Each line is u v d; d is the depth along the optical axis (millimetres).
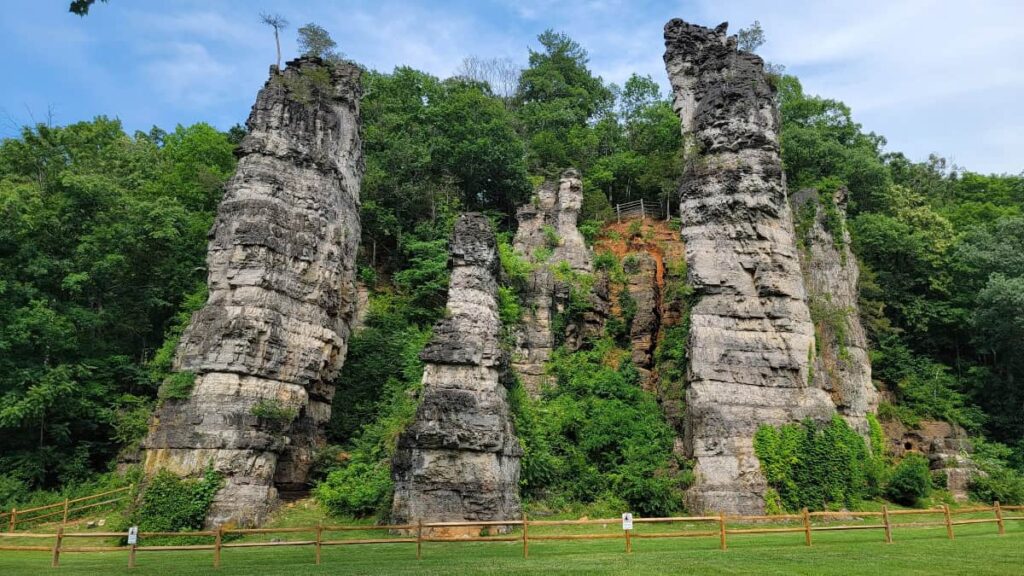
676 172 51625
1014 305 40031
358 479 29859
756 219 33812
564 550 20750
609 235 48219
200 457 27141
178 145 55781
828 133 58125
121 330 40656
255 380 29422
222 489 26953
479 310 30422
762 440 30359
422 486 26750
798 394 31609
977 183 66250
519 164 51969
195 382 28453
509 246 44438
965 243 47656
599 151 61688
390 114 54469
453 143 51000
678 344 36688
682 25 40250
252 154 32656
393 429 30734
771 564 16078
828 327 37031
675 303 40812
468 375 28938
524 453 30656
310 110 35375
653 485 30297
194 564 18812
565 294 41094
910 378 42062
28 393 32938
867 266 46125
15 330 34250
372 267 45312
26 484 32188
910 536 22844
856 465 30719
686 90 38844
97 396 37094
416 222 48625
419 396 30781
